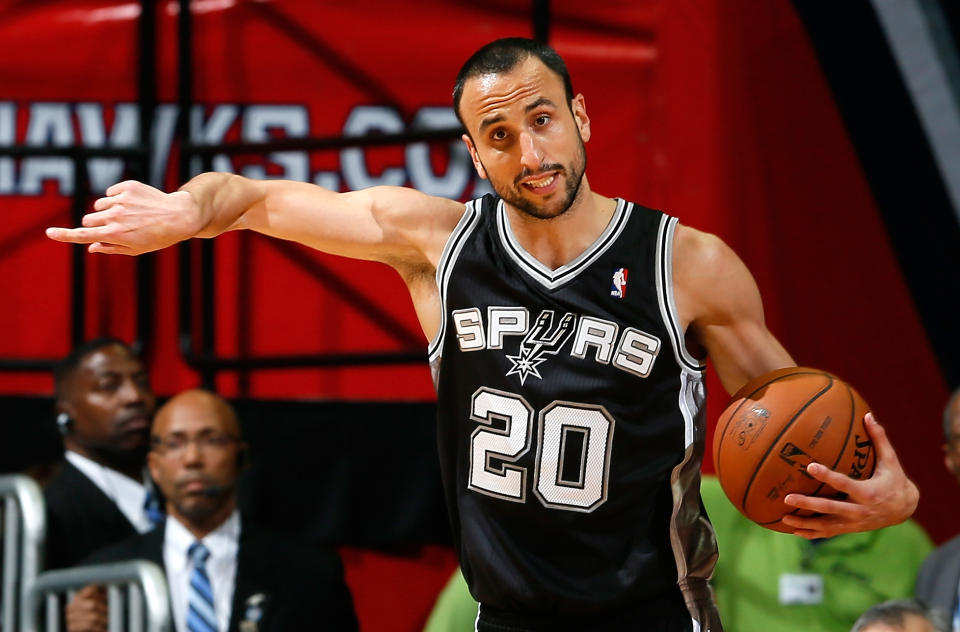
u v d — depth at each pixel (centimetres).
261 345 1703
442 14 1709
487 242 891
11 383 1716
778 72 1678
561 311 868
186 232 839
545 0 1614
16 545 1352
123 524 1510
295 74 1717
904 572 1435
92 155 1672
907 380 1677
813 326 1675
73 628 1290
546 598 870
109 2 1725
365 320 1705
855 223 1678
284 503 1623
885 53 1680
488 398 877
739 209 1664
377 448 1633
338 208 912
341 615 1430
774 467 835
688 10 1672
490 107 816
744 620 1409
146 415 1542
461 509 899
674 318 861
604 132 1677
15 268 1722
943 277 1662
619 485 859
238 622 1375
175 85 1720
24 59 1725
